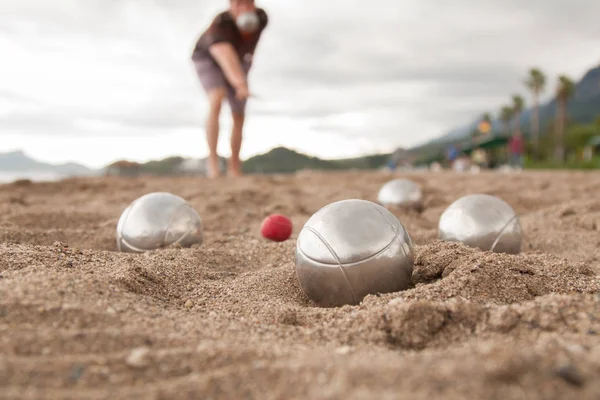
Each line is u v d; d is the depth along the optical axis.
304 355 0.20
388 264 0.29
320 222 0.31
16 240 0.48
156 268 0.35
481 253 0.34
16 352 0.20
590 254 0.47
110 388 0.18
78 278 0.27
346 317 0.26
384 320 0.24
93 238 0.51
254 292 0.33
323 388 0.16
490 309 0.24
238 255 0.43
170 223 0.42
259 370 0.18
